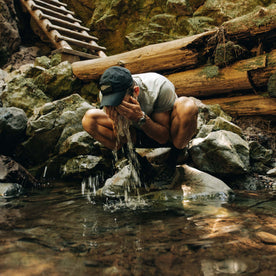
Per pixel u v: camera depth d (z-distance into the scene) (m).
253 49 3.75
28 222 1.69
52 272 1.02
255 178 2.83
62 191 2.82
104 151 3.46
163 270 1.03
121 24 6.86
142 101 2.23
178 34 6.27
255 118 3.86
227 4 5.86
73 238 1.39
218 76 3.91
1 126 3.48
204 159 2.87
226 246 1.24
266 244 1.25
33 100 4.58
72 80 4.97
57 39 5.59
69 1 7.31
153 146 2.68
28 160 3.79
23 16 7.04
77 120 3.91
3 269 1.04
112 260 1.12
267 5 5.62
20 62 6.19
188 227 1.52
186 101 2.27
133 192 2.44
